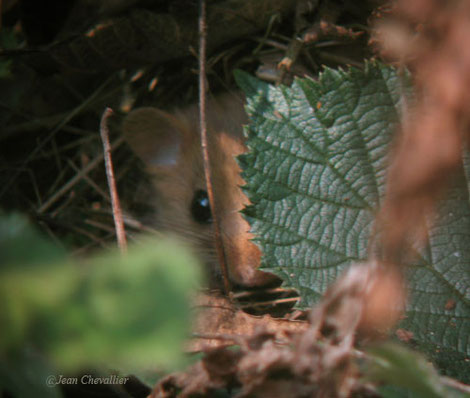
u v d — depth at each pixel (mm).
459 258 357
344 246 388
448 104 171
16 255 115
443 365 331
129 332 106
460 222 359
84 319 108
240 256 567
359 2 603
